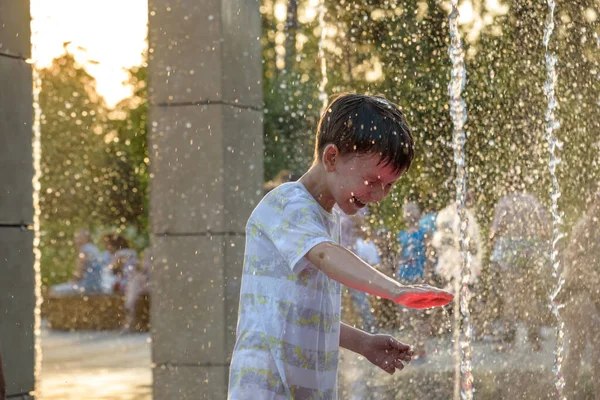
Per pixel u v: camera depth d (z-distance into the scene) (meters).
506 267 7.06
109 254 12.83
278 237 2.45
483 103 7.70
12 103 4.94
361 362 6.57
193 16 5.22
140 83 10.80
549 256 7.00
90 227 12.58
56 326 12.48
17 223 4.93
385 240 7.68
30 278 4.99
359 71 8.95
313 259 2.38
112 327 12.27
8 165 4.89
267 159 10.49
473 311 7.04
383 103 2.54
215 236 5.20
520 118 7.50
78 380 7.53
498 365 6.27
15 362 4.84
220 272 5.20
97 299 12.54
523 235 7.07
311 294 2.51
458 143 5.68
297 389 2.51
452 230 7.62
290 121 10.41
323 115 2.57
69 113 10.67
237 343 2.54
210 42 5.21
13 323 4.86
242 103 5.33
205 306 5.21
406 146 2.50
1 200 4.84
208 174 5.22
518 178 7.46
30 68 5.06
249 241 2.56
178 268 5.25
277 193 2.54
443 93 8.31
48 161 11.23
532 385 5.92
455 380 6.15
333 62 9.12
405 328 6.97
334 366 2.60
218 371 5.18
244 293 2.55
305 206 2.47
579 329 5.69
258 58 5.46
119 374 7.88
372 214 7.70
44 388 7.09
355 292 6.81
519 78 7.50
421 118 8.27
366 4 8.82
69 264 12.77
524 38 7.55
